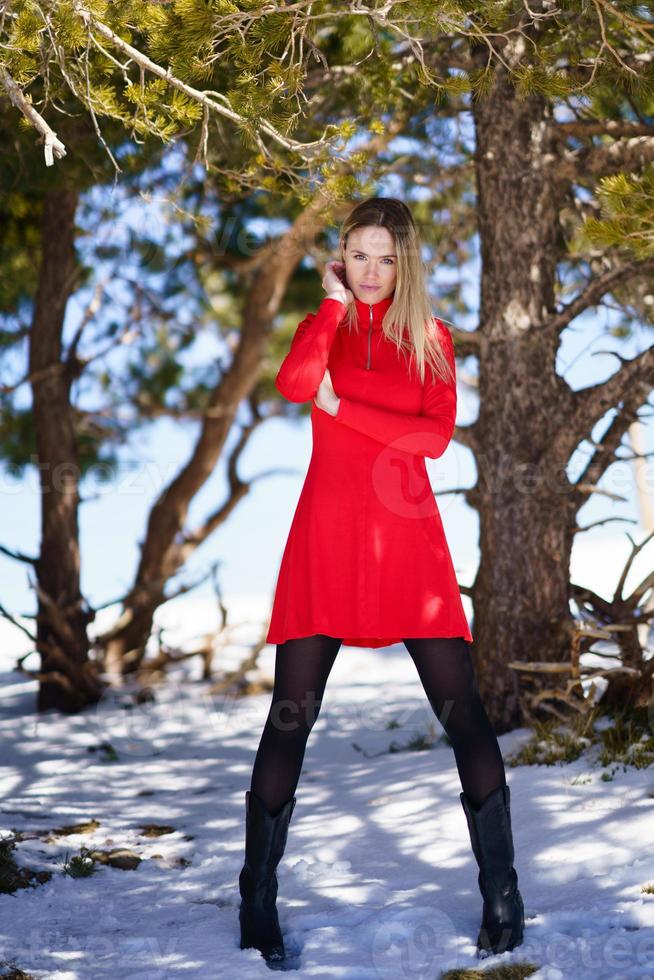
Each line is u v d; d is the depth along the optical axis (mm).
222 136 4926
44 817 4051
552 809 3471
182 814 4117
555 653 4758
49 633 7074
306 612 2609
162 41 3596
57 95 4012
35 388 7141
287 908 2857
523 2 4156
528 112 4801
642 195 3498
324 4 4113
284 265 8695
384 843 3428
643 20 4059
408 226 2732
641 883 2766
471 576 9852
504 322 4836
